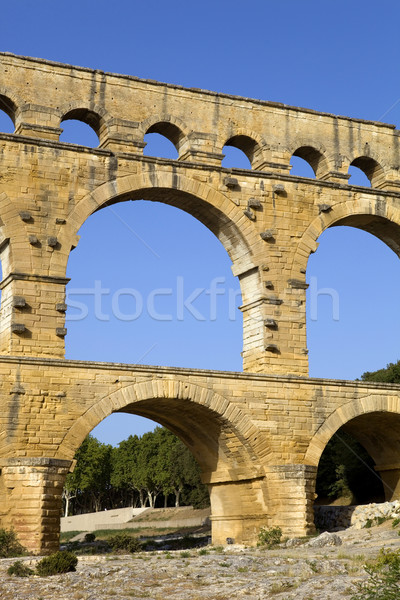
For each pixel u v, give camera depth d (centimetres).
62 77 5303
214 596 3023
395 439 6094
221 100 5706
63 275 5034
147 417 5728
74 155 5194
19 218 4997
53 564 3581
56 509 4656
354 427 6203
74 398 4819
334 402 5494
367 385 5619
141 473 14062
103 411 4856
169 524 11269
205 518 10525
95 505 16112
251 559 3978
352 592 2830
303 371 5500
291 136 5875
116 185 5256
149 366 5006
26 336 4878
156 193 5447
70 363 4841
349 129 6103
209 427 5394
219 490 5662
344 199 5922
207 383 5147
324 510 6041
